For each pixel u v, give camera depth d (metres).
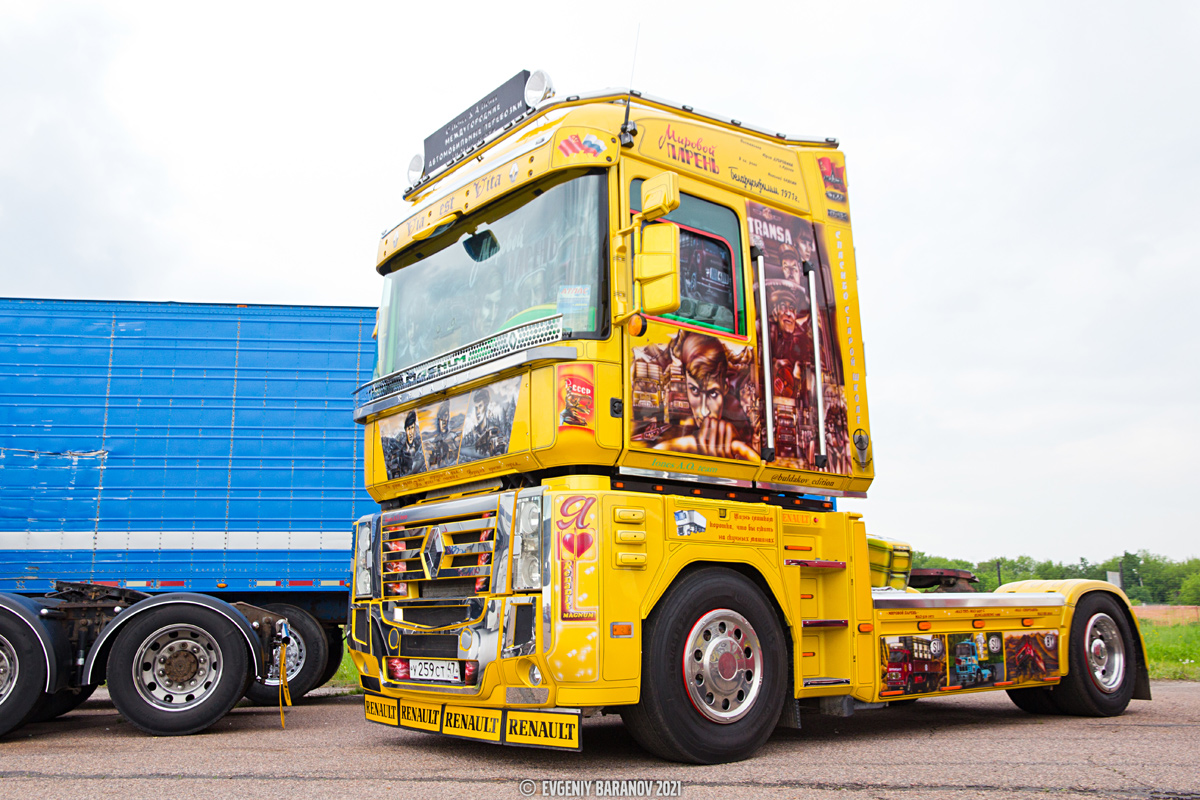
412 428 5.69
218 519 8.81
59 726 6.99
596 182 5.01
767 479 5.46
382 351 6.35
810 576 5.65
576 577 4.47
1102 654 7.46
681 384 5.06
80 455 8.71
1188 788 4.21
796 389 5.71
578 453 4.65
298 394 9.19
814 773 4.55
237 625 6.45
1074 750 5.35
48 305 8.95
